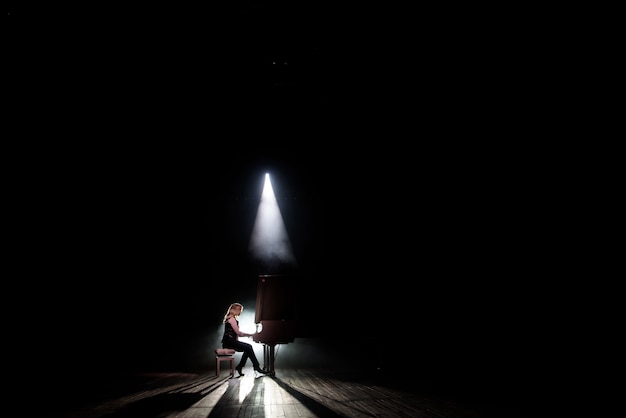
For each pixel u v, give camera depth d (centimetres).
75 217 1127
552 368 837
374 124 1058
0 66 856
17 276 1092
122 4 754
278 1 759
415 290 1134
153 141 1082
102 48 839
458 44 817
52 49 831
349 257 1167
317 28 811
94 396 642
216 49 858
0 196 1038
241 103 1016
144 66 891
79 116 991
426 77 905
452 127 995
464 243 1083
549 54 784
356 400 566
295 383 744
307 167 1154
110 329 1165
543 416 464
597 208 887
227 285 1198
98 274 1158
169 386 737
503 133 944
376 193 1147
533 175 948
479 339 1057
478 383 713
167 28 806
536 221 973
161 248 1180
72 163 1069
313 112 1049
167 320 1180
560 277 950
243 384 743
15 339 1097
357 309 1151
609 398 553
